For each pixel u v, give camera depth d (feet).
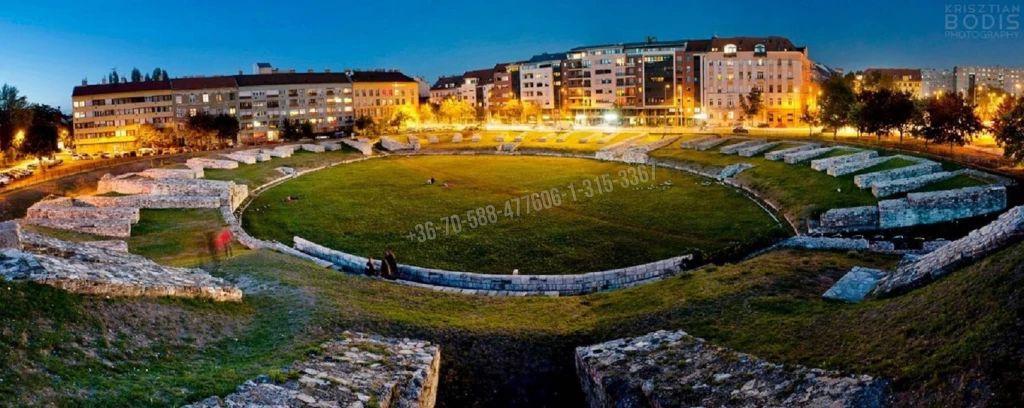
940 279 91.09
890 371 70.03
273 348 90.79
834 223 213.87
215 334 92.99
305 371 81.30
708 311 105.50
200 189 264.52
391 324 104.88
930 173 254.68
